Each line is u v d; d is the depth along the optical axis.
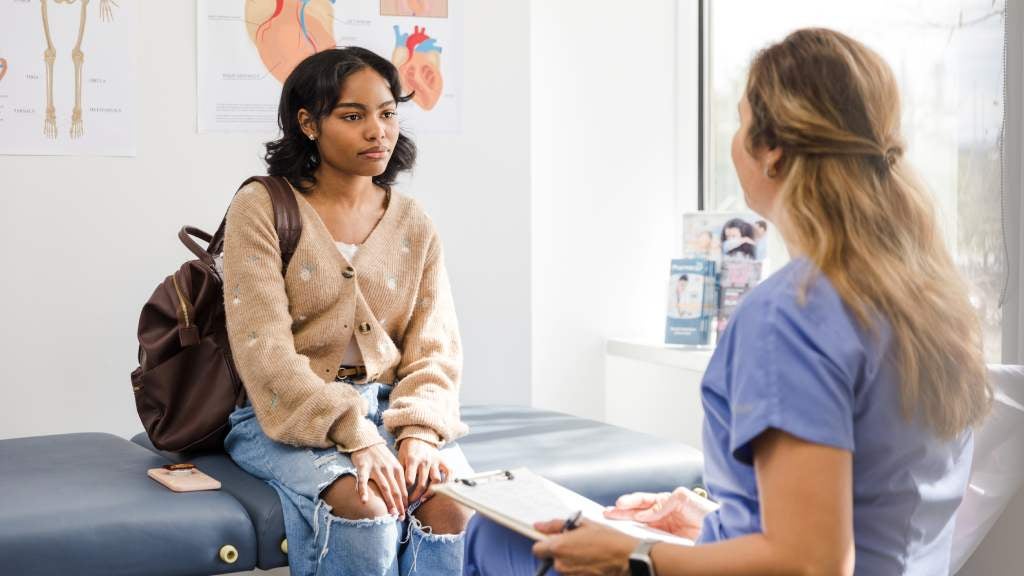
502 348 3.83
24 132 3.33
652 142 4.15
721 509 1.39
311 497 2.24
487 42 3.76
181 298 2.68
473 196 3.77
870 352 1.25
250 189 2.59
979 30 2.85
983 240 2.81
